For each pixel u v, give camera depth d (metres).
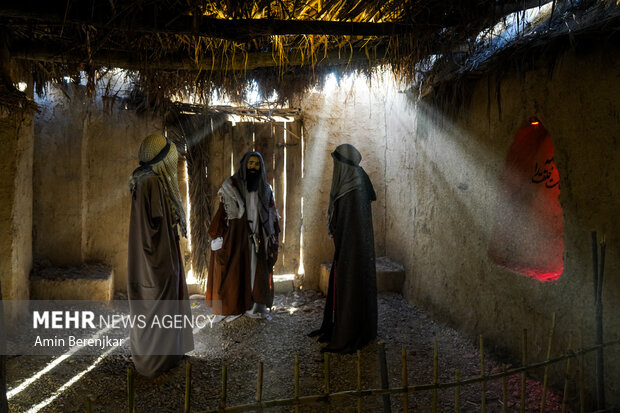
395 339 5.65
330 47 5.00
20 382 4.50
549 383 4.30
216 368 4.94
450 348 5.35
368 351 5.26
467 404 4.16
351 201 5.28
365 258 5.31
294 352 5.37
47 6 3.76
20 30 4.75
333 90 7.53
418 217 6.73
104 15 3.86
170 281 4.68
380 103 7.67
